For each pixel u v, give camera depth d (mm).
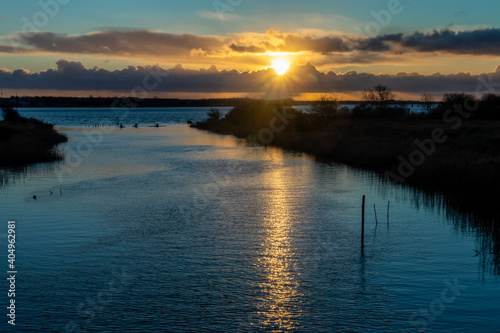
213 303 13578
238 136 82125
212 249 18438
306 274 15727
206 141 71875
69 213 24438
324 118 77625
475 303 13305
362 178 35188
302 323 12352
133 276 15680
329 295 14055
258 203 26766
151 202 27141
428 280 15055
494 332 11727
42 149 49531
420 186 30922
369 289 14430
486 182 27000
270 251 18188
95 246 18859
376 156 42500
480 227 21062
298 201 27219
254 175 37250
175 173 38469
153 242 19406
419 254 17641
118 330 12055
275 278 15414
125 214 24188
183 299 13859
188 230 21172
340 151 48750
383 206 25750
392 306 13227
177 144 66438
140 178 35906
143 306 13414
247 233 20703
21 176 36562
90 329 12102
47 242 19422
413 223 22188
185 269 16281
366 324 12242
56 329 12109
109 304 13508
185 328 12164
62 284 15008
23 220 22984
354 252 17984
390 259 17125
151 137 81375
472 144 40938
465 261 16781
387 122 71188
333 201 27172
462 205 25031
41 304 13570
